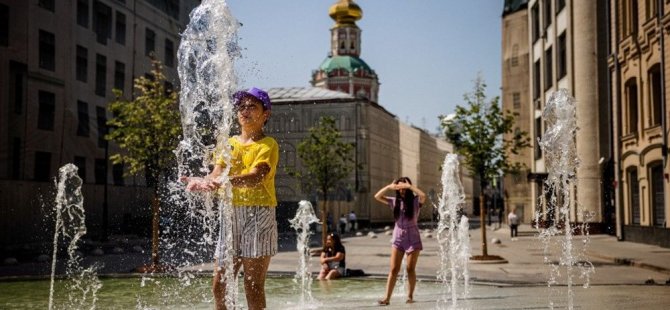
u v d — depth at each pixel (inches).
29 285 471.5
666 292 397.4
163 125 713.6
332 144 1290.6
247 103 186.9
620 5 1129.4
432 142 4237.2
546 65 1713.8
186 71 221.1
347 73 3735.2
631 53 1069.8
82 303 360.8
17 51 1110.4
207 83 217.0
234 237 184.1
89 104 1326.3
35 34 1157.7
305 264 688.4
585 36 1366.9
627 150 1097.4
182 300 372.5
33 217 1098.1
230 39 217.8
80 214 1203.9
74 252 887.1
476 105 820.0
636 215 1086.4
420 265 666.8
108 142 1328.7
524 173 2100.1
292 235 1605.6
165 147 715.4
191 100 221.0
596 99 1352.1
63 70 1235.9
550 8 1668.3
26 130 1127.6
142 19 1534.2
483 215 739.4
